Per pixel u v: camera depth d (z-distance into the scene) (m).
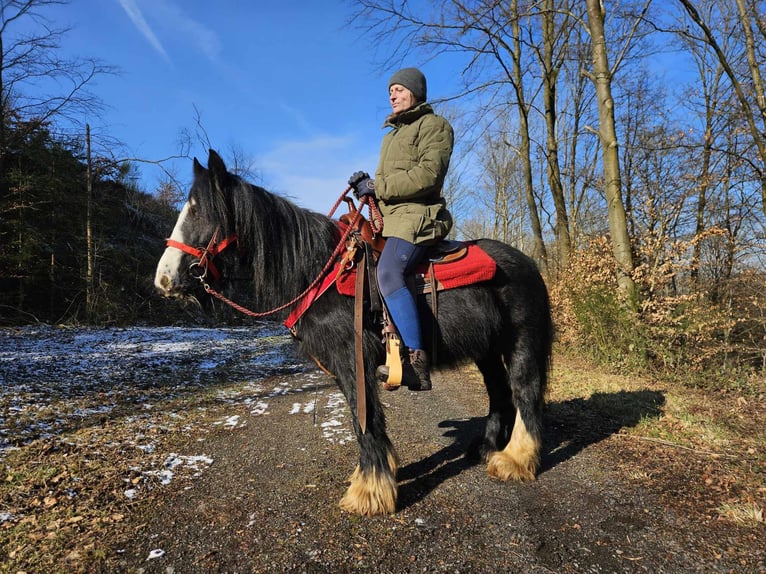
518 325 3.20
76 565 2.19
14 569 2.14
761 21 8.07
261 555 2.30
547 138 11.03
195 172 2.73
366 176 2.88
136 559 2.25
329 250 2.84
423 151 2.76
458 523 2.62
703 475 3.16
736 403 5.02
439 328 2.85
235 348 10.42
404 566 2.22
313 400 5.54
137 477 3.17
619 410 4.76
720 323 6.36
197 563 2.23
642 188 9.73
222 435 4.18
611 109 7.21
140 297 17.86
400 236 2.70
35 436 3.96
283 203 2.85
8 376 6.38
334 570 2.19
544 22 10.86
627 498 2.89
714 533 2.46
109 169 17.05
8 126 14.52
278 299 2.81
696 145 8.19
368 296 2.74
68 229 15.87
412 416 4.86
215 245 2.66
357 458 3.58
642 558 2.27
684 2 7.15
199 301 2.85
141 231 20.81
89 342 10.68
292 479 3.19
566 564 2.23
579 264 8.03
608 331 7.21
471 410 5.12
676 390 5.64
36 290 15.35
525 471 3.17
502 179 23.05
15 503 2.76
